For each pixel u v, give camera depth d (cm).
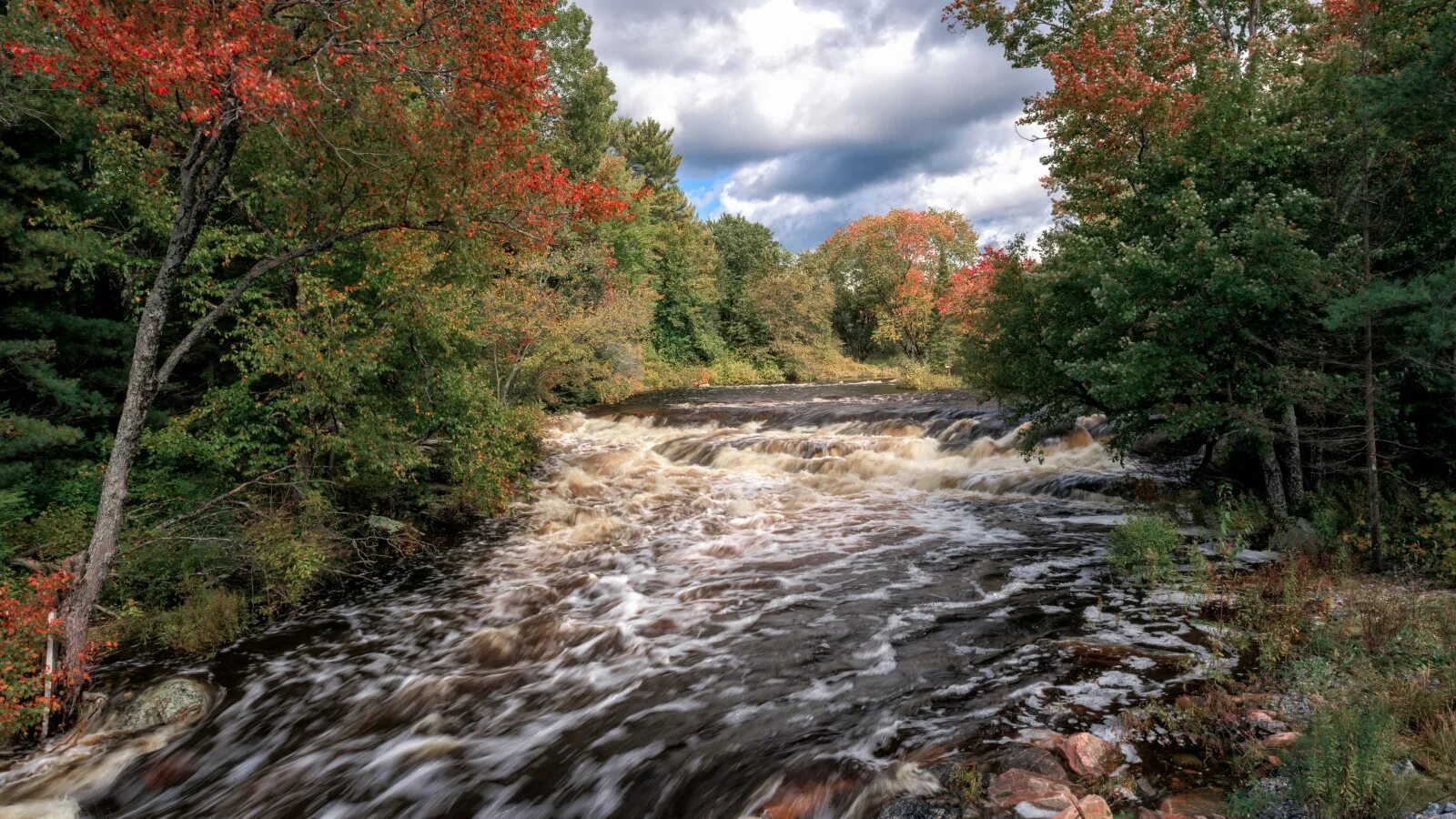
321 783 529
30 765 568
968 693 558
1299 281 780
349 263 1077
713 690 623
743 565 1009
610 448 2131
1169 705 498
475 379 1284
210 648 796
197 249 927
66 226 941
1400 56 802
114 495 656
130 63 575
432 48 753
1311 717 427
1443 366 724
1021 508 1256
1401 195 806
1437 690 446
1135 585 796
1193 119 934
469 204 852
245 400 987
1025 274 1154
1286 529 877
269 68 657
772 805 434
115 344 1093
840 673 629
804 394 3359
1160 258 872
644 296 3272
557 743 556
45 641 630
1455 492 799
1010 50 1328
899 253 5438
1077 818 367
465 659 749
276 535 939
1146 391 891
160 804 516
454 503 1378
